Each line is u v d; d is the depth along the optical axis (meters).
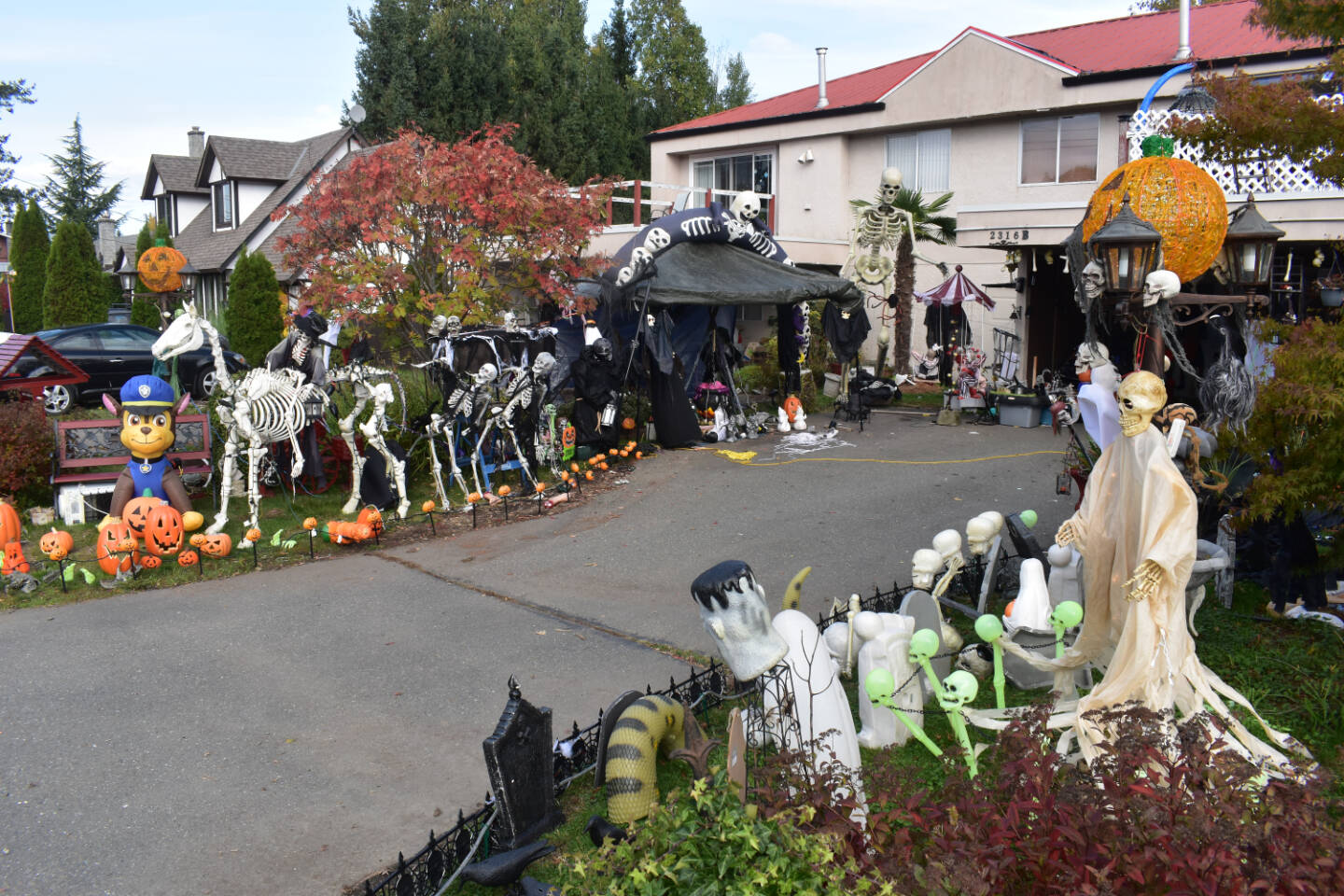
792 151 26.38
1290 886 3.52
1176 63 18.78
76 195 53.06
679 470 14.49
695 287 15.91
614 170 37.97
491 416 13.18
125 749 6.38
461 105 33.00
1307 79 8.56
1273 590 8.03
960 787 4.57
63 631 8.57
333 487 13.85
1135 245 6.55
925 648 5.35
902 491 12.88
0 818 5.56
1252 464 7.79
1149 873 3.70
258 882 4.94
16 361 16.41
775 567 9.98
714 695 6.80
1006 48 21.59
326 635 8.41
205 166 30.77
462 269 15.51
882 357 21.27
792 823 4.10
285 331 23.20
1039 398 17.62
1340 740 6.02
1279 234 7.73
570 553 10.70
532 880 4.76
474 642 8.19
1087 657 6.11
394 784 5.91
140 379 10.73
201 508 12.77
